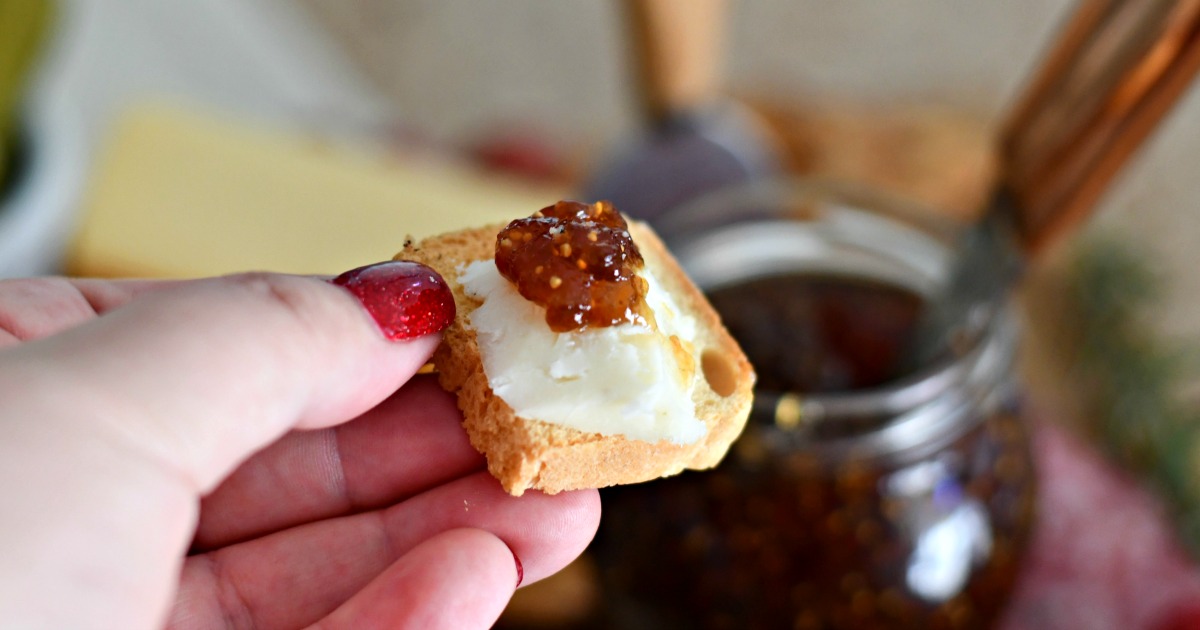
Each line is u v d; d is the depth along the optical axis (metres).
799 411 0.22
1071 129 0.21
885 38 0.48
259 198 0.34
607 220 0.20
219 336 0.17
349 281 0.19
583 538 0.20
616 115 0.47
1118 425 0.31
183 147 0.35
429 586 0.19
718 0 0.34
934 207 0.35
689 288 0.22
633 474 0.20
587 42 0.51
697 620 0.24
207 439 0.17
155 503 0.17
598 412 0.19
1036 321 0.32
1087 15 0.21
